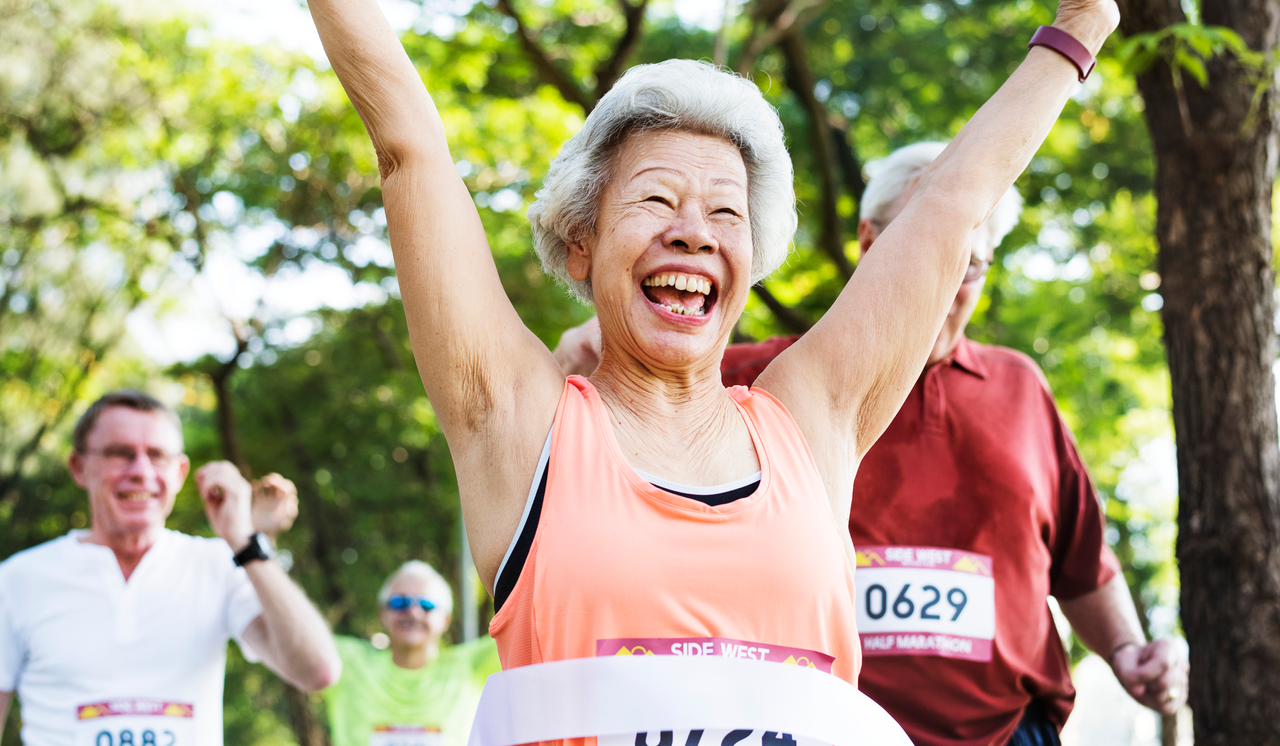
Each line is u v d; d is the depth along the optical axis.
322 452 18.33
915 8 12.77
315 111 13.47
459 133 11.77
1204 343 3.68
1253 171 3.68
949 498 2.88
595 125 1.86
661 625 1.56
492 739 1.59
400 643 6.39
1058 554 3.12
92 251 16.73
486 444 1.68
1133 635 3.12
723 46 10.09
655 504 1.62
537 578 1.58
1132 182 11.84
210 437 18.34
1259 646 3.50
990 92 12.16
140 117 14.95
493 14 10.74
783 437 1.77
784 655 1.61
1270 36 3.78
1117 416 13.10
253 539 3.87
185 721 3.74
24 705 3.72
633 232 1.76
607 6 12.06
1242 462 3.60
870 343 1.86
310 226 15.05
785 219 1.98
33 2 14.65
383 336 16.59
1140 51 3.69
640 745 1.53
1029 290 12.64
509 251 12.86
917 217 1.93
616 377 1.81
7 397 17.70
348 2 1.73
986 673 2.83
